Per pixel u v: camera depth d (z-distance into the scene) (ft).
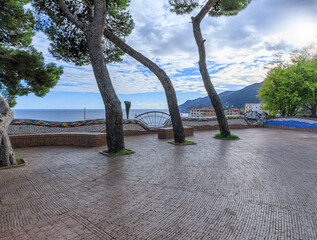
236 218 7.52
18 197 9.95
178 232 6.62
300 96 56.29
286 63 61.16
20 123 29.48
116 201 9.23
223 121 31.99
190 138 32.65
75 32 29.68
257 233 6.53
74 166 15.96
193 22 31.37
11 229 6.97
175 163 16.46
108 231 6.75
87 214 8.03
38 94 31.37
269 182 11.70
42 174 13.89
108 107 20.74
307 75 54.19
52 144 26.55
